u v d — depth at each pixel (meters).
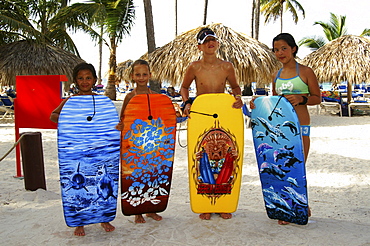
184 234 3.00
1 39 13.74
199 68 3.55
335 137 8.57
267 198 3.24
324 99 14.91
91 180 3.00
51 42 14.32
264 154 3.19
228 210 3.37
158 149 3.23
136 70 3.34
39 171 4.40
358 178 4.93
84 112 2.97
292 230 3.03
